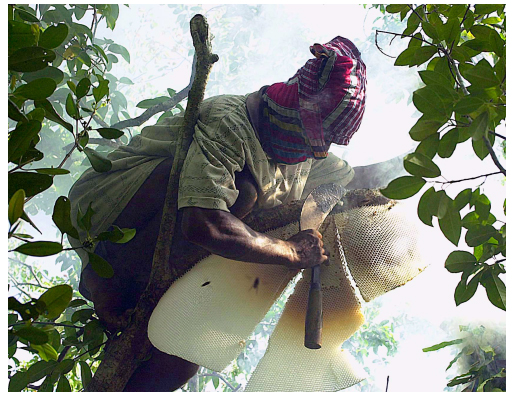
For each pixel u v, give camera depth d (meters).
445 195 1.46
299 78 2.09
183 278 2.06
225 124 2.01
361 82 2.11
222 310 2.06
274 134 2.07
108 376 2.00
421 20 1.94
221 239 1.84
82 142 1.82
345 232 2.19
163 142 2.16
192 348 2.00
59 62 2.71
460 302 1.61
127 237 1.67
